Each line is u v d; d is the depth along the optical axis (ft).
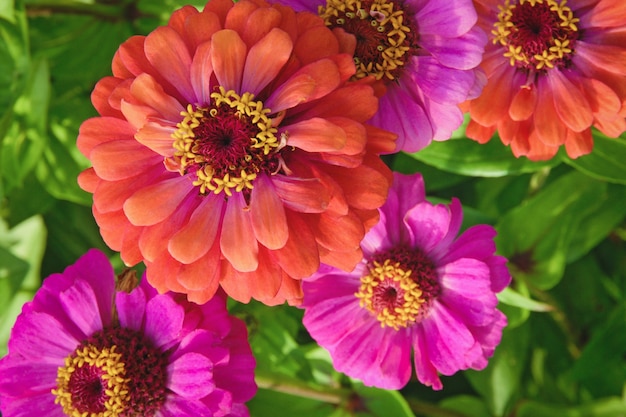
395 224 1.11
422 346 1.11
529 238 1.22
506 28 1.09
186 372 1.04
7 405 1.10
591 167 1.19
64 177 1.26
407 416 1.23
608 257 1.31
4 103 1.23
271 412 1.25
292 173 0.98
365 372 1.11
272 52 0.95
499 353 1.27
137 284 1.09
